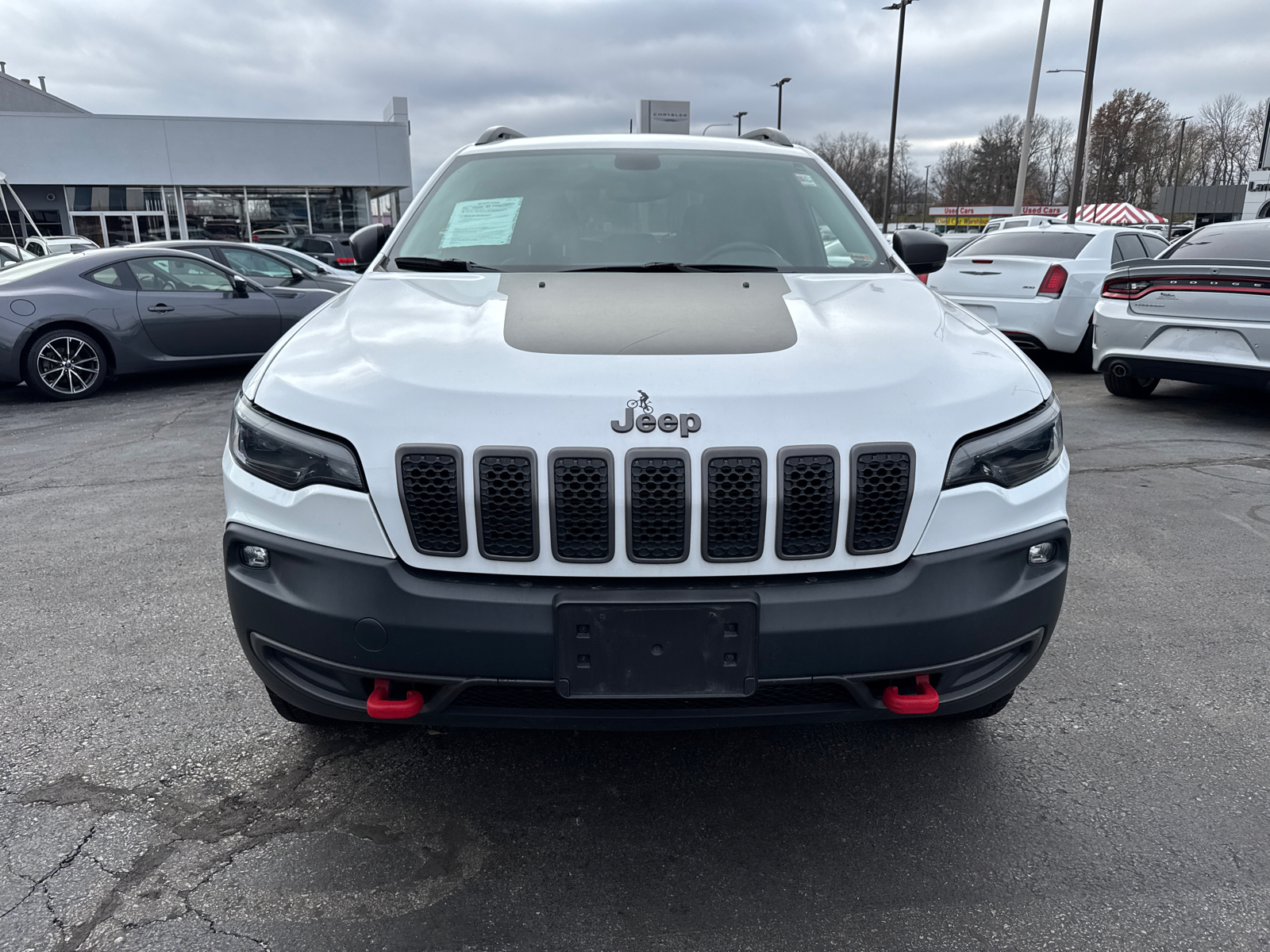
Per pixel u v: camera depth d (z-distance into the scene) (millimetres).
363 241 3398
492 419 1812
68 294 7809
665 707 1864
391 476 1815
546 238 2977
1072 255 8531
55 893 1935
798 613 1797
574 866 2045
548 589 1805
